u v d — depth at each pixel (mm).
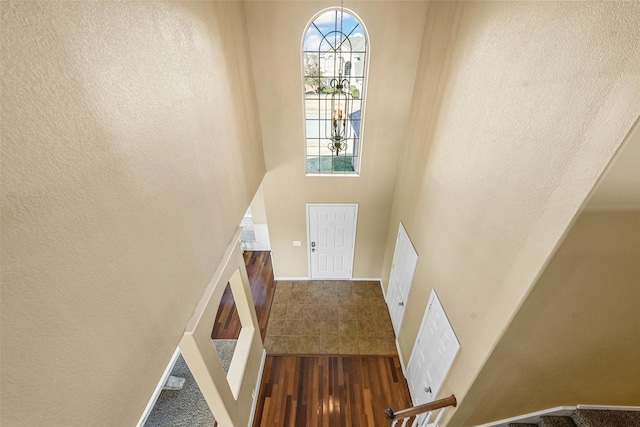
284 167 4340
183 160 1725
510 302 1691
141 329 1324
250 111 3365
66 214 922
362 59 3629
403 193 4043
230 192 2588
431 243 3002
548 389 2049
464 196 2324
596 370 1893
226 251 2463
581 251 1387
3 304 730
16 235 761
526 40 1608
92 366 1035
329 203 4719
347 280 5590
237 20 2875
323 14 3293
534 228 1541
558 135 1387
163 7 1505
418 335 3311
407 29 3322
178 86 1666
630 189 1207
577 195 1291
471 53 2230
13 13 751
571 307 1596
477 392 2105
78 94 967
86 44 1002
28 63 797
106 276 1098
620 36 1082
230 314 4812
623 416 2047
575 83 1286
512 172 1731
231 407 2553
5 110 733
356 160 4414
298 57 3486
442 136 2766
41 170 835
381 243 5145
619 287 1495
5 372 738
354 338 4371
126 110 1213
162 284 1498
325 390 3623
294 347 4215
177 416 3363
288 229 5008
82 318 988
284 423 3279
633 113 1065
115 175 1147
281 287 5414
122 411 1222
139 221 1304
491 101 1959
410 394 3529
